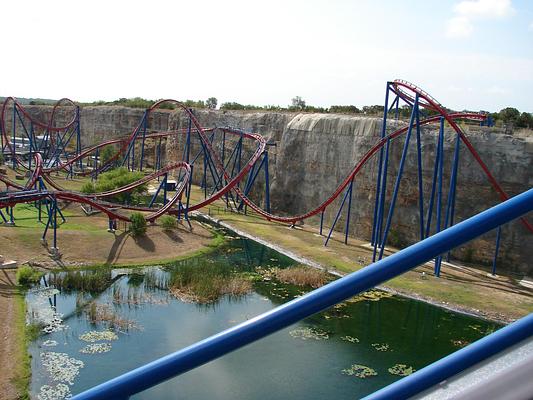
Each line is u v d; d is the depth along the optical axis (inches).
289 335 1284.4
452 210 1897.1
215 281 1593.3
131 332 1250.0
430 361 1194.6
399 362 1177.4
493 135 2065.7
